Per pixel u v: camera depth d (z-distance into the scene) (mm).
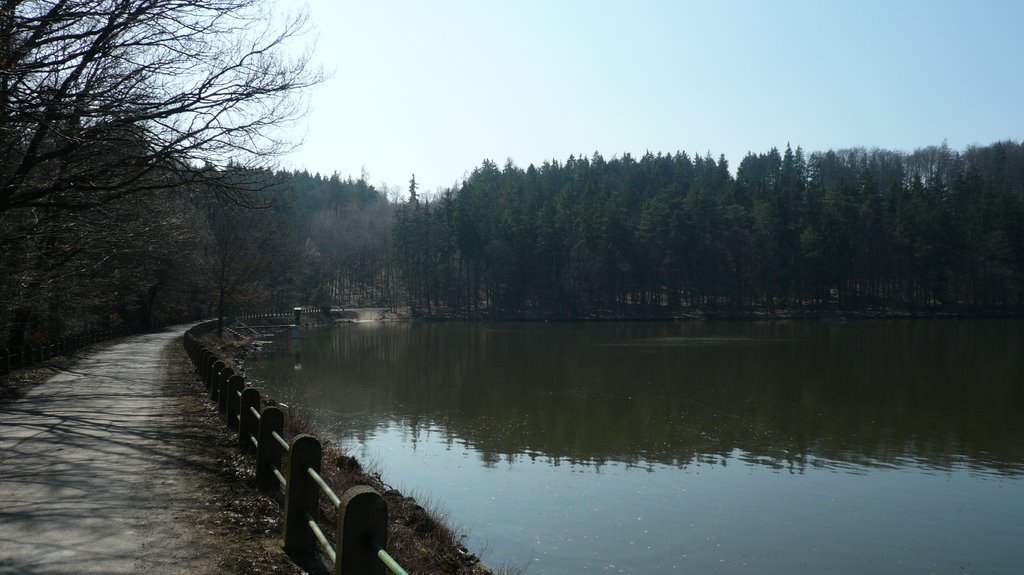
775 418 24156
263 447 8758
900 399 28281
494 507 14156
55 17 10727
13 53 10664
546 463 17797
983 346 51719
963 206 93438
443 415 24531
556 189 140750
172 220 20219
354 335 70688
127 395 17938
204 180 14375
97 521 7512
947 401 27828
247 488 8945
